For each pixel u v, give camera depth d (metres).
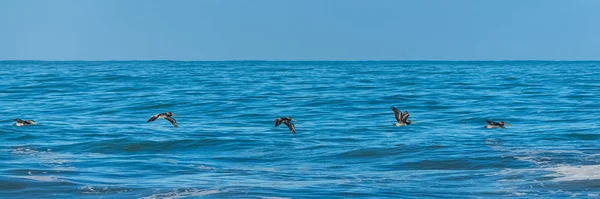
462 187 33.00
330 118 61.03
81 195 31.34
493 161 39.22
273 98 81.12
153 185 33.16
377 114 64.00
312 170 37.56
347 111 66.75
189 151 43.84
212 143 45.97
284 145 45.19
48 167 37.34
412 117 61.59
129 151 43.78
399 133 50.84
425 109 68.81
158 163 39.06
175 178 35.00
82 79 131.38
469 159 39.75
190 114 65.38
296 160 40.47
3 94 89.44
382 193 31.69
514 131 51.75
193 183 33.62
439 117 61.62
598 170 36.06
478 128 53.84
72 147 45.00
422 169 37.56
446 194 31.59
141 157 41.34
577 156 40.44
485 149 42.97
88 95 87.12
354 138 48.25
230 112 66.44
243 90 97.19
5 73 170.50
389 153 41.88
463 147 43.72
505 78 139.88
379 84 114.81
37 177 34.56
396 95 85.56
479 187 32.97
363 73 178.88
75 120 60.12
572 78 137.38
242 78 140.50
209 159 40.94
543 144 45.12
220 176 35.62
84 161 39.50
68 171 36.28
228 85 111.38
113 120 60.59
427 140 46.81
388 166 38.53
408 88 102.56
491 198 30.88
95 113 66.62
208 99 79.38
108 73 170.25
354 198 30.75
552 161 39.03
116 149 44.34
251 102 75.94
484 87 104.94
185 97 82.62
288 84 114.81
